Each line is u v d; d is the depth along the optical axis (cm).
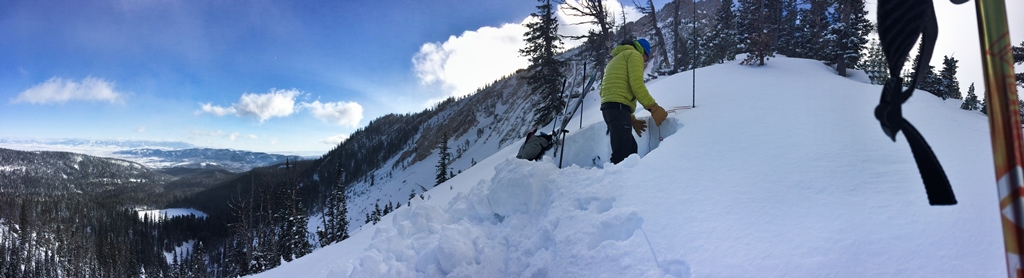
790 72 1125
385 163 11262
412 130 12306
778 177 230
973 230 151
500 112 8519
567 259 223
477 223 332
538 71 2423
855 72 1425
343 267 297
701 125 379
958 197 175
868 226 169
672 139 346
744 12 2714
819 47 2092
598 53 2272
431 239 310
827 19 2330
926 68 84
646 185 266
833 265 154
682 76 1095
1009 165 68
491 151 6284
